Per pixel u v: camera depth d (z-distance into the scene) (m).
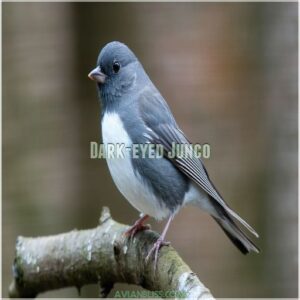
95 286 13.66
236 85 12.82
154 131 9.98
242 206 12.83
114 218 13.81
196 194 10.31
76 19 13.89
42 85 13.95
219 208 10.41
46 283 10.10
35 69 13.92
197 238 12.82
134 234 9.23
